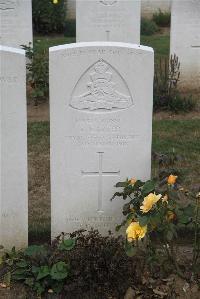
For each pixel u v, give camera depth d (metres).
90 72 5.27
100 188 5.60
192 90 10.83
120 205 5.66
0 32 10.29
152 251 5.18
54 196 5.58
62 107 5.33
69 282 5.05
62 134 5.41
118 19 10.25
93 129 5.42
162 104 9.90
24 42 10.43
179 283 5.06
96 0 10.12
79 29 10.30
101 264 5.04
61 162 5.48
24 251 5.44
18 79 5.17
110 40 10.37
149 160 5.54
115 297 5.00
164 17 17.89
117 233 5.74
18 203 5.49
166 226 4.86
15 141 5.32
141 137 5.47
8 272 5.23
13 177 5.41
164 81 10.11
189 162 7.78
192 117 9.63
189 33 10.45
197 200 5.29
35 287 5.09
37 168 7.71
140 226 4.75
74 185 5.57
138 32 10.35
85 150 5.48
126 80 5.30
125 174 5.57
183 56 10.59
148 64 5.26
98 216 5.69
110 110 5.38
